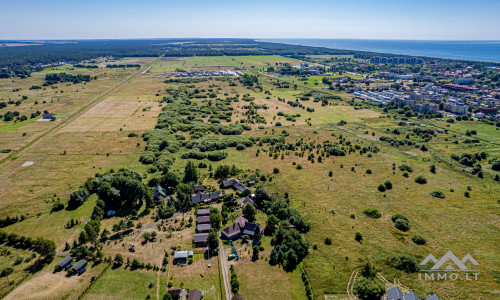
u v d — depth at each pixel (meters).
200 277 74.62
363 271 75.69
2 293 69.56
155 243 87.12
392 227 96.12
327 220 99.75
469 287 71.31
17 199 111.31
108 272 75.81
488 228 94.94
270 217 93.88
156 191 111.62
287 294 69.88
